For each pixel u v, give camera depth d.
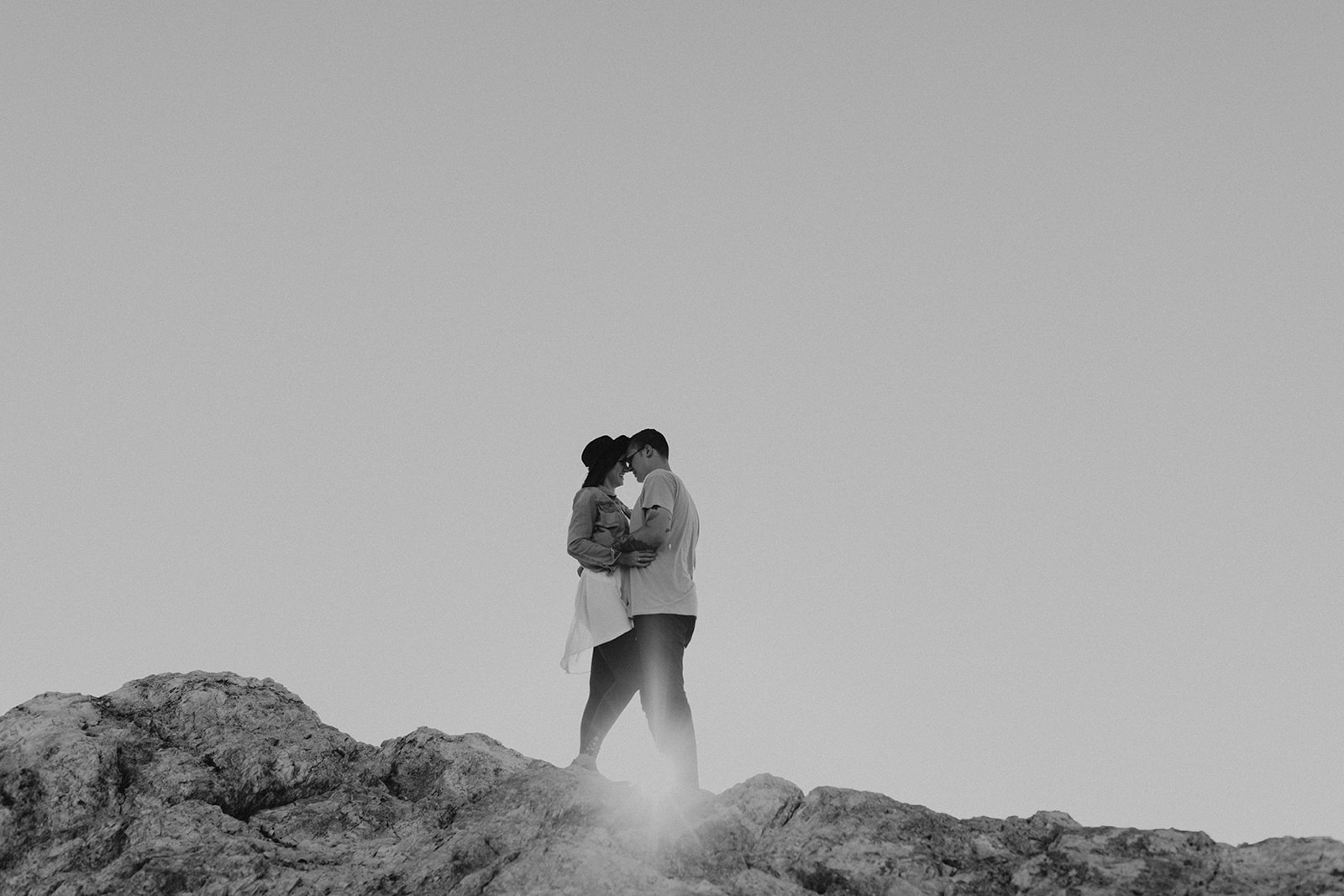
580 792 5.94
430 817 6.19
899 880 5.13
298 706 7.21
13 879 5.50
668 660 7.27
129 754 6.32
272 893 5.24
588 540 7.55
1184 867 4.96
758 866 5.40
